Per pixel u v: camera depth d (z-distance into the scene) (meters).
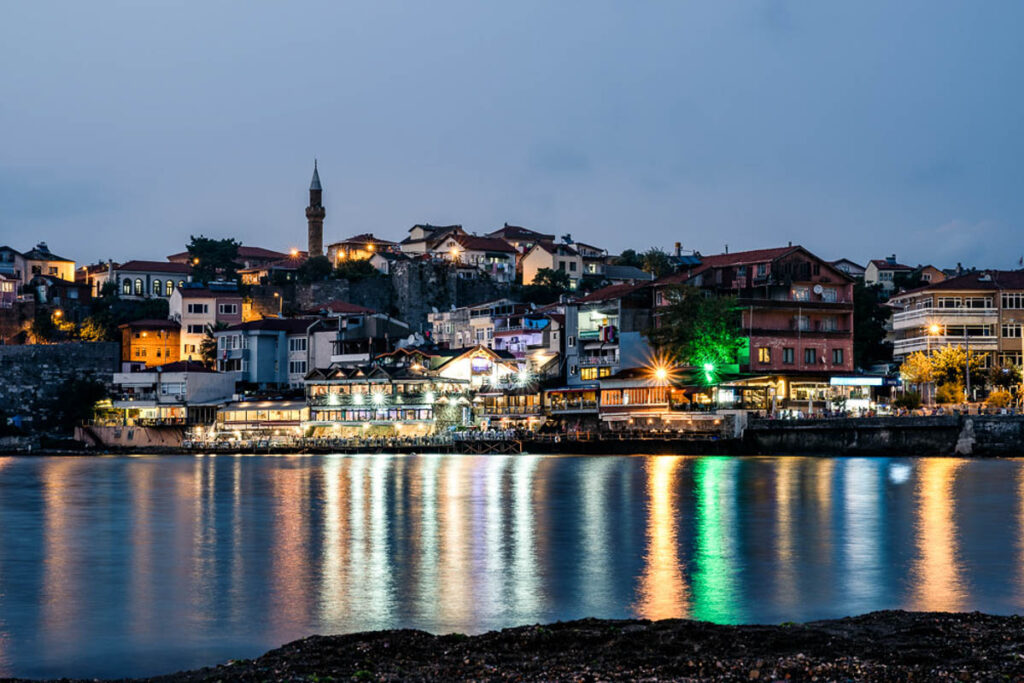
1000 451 122.56
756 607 48.91
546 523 76.75
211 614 49.22
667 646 37.06
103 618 48.62
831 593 51.59
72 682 36.28
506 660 35.94
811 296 167.50
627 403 157.62
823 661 34.66
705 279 175.88
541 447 156.25
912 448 127.44
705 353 154.62
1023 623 39.62
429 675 34.44
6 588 55.38
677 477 109.88
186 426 187.88
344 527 76.62
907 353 170.00
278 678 34.50
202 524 79.31
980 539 66.62
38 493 104.75
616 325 176.88
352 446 168.62
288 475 124.69
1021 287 161.25
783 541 67.00
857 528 71.88
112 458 170.50
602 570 58.16
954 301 162.12
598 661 35.50
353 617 48.31
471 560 61.84
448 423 175.75
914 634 37.94
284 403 183.00
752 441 140.12
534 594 52.38
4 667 41.06
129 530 76.56
